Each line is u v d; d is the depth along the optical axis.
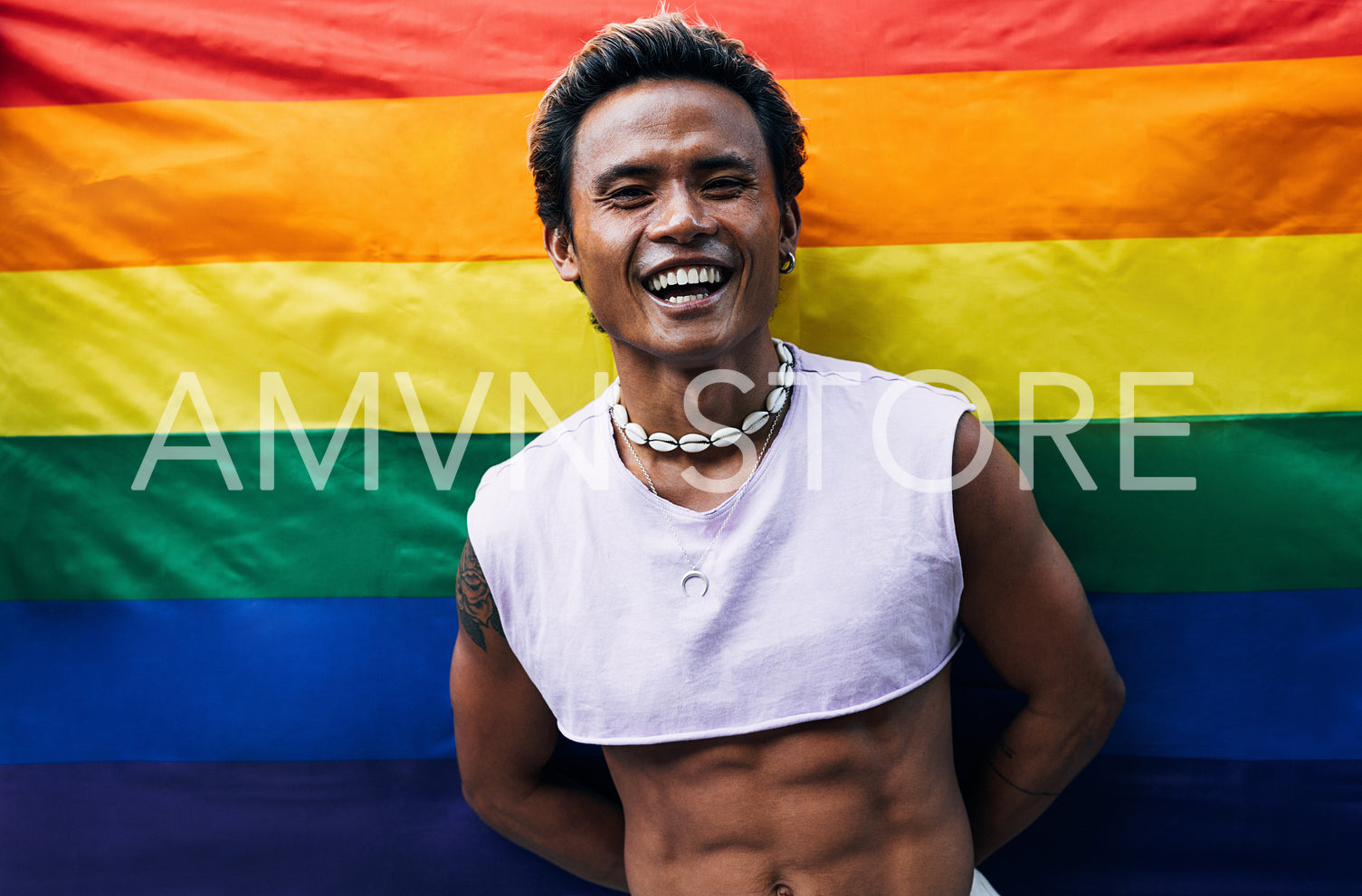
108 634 1.40
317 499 1.38
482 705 1.17
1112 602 1.32
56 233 1.38
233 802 1.40
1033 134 1.30
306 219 1.36
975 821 1.18
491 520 1.06
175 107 1.36
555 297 1.36
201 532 1.39
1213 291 1.29
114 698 1.40
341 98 1.36
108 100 1.37
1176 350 1.30
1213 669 1.31
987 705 1.33
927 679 0.98
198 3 1.36
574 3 1.34
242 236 1.37
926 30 1.31
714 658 0.97
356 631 1.38
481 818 1.33
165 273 1.38
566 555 1.03
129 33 1.36
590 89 0.98
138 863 1.40
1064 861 1.34
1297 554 1.30
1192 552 1.31
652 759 1.01
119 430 1.39
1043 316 1.31
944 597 0.98
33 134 1.37
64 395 1.39
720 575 0.97
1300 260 1.29
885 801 0.99
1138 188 1.29
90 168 1.37
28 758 1.40
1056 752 1.13
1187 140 1.29
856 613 0.95
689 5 1.32
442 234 1.36
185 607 1.39
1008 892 1.35
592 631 1.00
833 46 1.31
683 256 0.93
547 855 1.28
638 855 1.08
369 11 1.35
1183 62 1.29
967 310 1.31
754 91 1.00
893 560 0.96
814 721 0.96
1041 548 1.04
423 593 1.38
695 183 0.94
